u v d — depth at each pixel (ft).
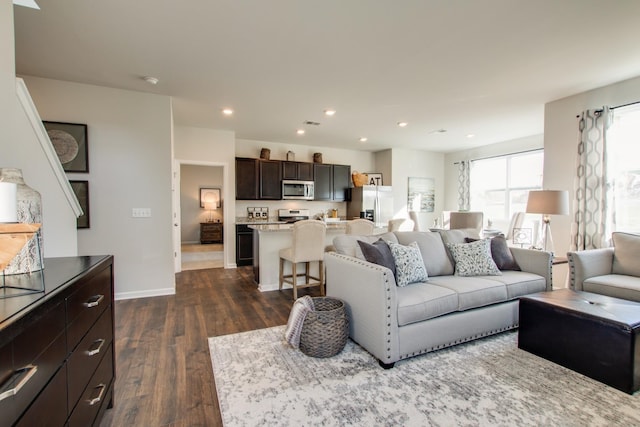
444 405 5.80
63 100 11.34
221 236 28.76
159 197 12.80
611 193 11.59
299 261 12.71
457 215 16.85
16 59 9.52
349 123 16.85
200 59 9.53
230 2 6.82
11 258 3.56
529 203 12.09
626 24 7.66
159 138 12.67
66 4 6.84
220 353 7.87
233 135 18.89
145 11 7.13
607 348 6.45
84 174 11.73
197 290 13.88
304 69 10.23
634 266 9.94
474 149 23.57
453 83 11.41
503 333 9.12
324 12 7.18
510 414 5.55
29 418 2.92
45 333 3.27
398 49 8.91
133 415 5.60
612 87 11.58
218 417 5.58
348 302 8.45
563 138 12.99
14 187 3.80
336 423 5.34
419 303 7.42
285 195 21.45
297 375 6.84
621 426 5.27
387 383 6.53
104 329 5.40
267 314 10.82
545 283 9.86
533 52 9.11
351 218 23.63
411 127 17.67
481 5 6.90
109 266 5.73
